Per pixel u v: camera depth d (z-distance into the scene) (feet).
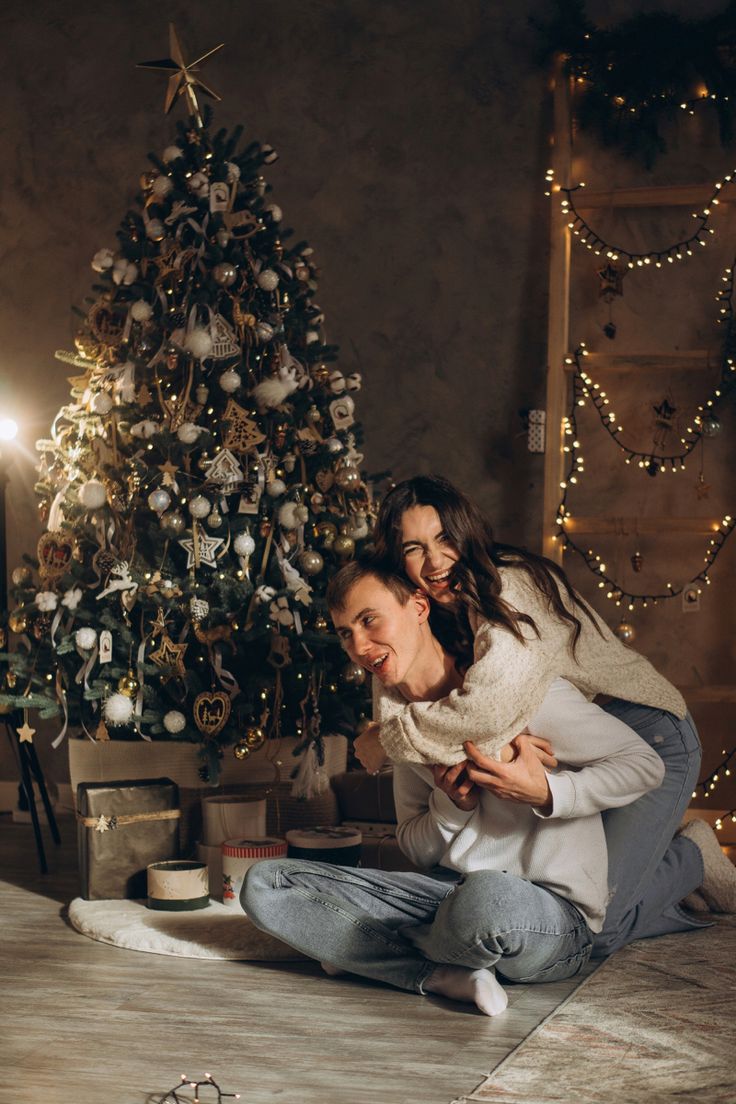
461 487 14.61
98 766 11.18
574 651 7.91
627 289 14.26
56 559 11.18
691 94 13.99
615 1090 6.10
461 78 14.71
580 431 14.37
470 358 14.64
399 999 7.70
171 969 8.39
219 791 11.10
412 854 8.23
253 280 11.55
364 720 11.04
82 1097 6.08
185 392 11.05
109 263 11.37
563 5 13.93
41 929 9.51
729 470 13.96
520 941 7.36
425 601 7.55
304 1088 6.22
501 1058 6.65
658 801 8.33
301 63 15.19
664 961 8.36
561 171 14.10
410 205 14.83
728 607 13.93
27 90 15.90
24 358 15.76
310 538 11.43
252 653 11.28
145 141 15.53
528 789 7.23
